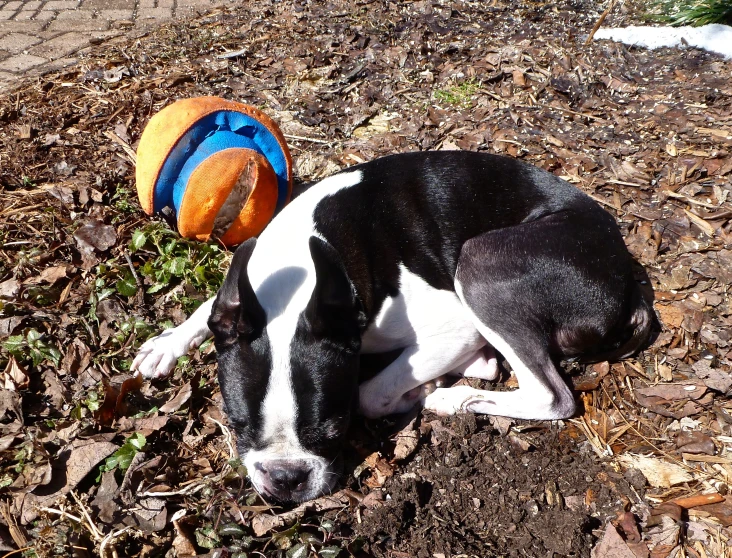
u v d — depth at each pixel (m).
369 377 0.75
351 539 0.59
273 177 0.86
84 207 0.97
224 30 1.52
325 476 0.61
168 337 0.74
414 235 0.72
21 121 1.16
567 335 0.72
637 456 0.67
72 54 1.42
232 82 1.31
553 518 0.62
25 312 0.79
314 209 0.72
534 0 1.59
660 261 0.89
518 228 0.72
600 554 0.58
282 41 1.45
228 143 0.86
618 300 0.71
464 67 1.31
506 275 0.70
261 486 0.59
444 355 0.72
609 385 0.74
